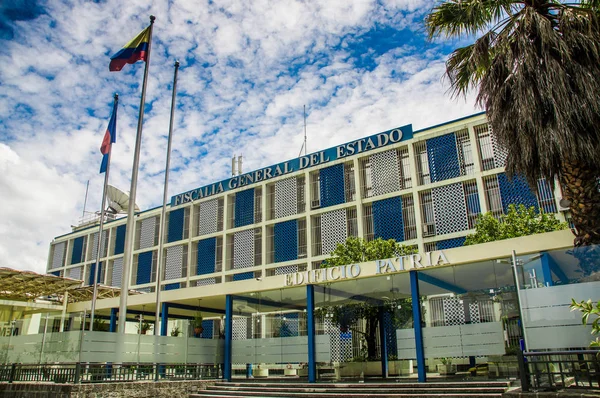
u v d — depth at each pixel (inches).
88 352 637.3
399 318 685.3
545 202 1248.8
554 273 518.9
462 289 616.7
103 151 961.5
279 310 783.1
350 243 1250.6
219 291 843.4
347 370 705.0
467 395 516.1
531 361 397.4
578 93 443.2
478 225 1076.5
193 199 2118.6
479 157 1406.3
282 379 752.3
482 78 514.3
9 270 938.1
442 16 534.0
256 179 1935.3
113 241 2378.2
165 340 759.1
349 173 1697.8
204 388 755.4
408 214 1517.0
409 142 1562.5
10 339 728.3
